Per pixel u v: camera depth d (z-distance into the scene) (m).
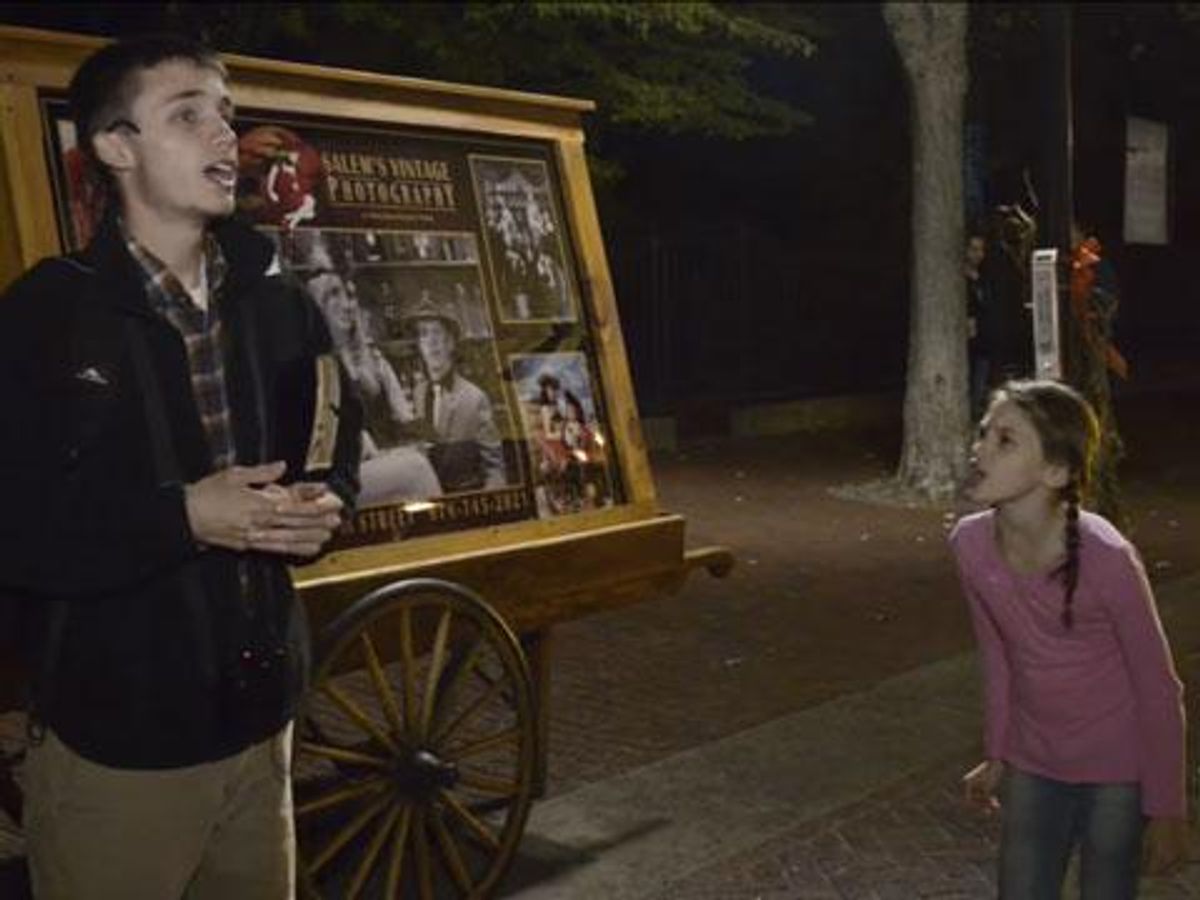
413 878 4.70
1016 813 3.42
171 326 2.59
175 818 2.65
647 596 4.90
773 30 14.57
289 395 2.78
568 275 4.87
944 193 12.09
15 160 3.50
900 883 4.79
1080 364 7.38
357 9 14.30
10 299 2.56
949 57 11.97
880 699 6.69
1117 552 3.21
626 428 4.92
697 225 18.88
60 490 2.48
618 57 15.35
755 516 11.62
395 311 4.27
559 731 6.39
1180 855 3.32
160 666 2.58
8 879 4.75
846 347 20.48
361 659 4.08
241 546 2.52
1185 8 17.12
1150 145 8.21
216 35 15.48
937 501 12.02
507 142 4.74
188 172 2.62
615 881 4.79
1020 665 3.34
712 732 6.39
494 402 4.52
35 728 2.64
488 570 4.33
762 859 4.98
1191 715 6.38
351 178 4.23
